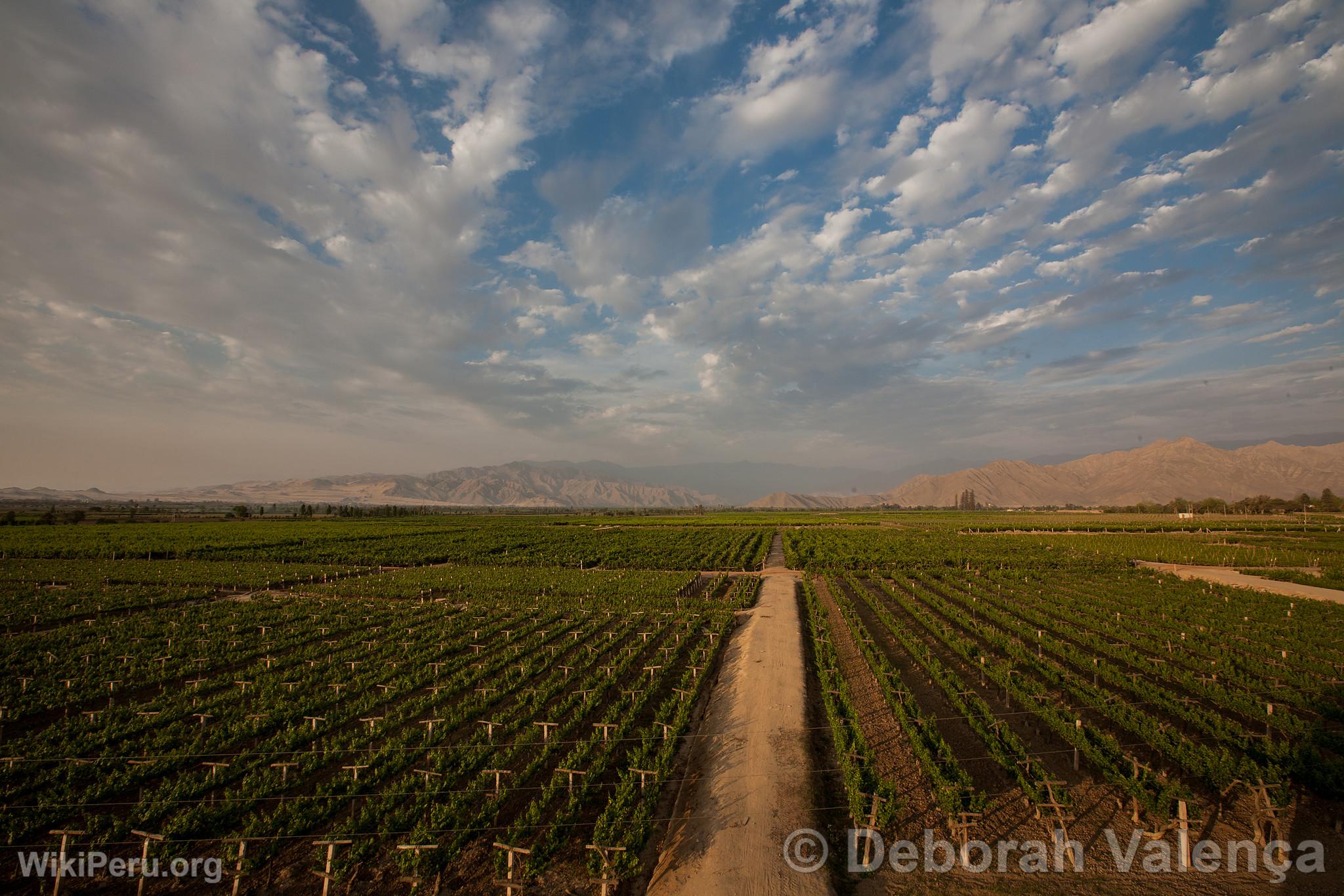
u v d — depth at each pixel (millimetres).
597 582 51625
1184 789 14414
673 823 15430
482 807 15164
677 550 77500
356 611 39188
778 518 186250
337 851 13844
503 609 40406
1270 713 20016
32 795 15969
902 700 22000
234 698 23312
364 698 23172
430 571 59500
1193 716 20109
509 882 12797
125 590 45750
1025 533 104750
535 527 124438
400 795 15211
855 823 14891
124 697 24141
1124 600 41844
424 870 12711
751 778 17203
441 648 29828
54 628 36156
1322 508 167500
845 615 37188
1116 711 20375
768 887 12805
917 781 17766
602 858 13094
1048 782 15430
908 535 102125
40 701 22328
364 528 114875
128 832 13812
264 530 105000
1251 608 38625
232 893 12750
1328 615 36844
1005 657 29281
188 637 31891
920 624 36531
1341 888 13000
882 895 13039
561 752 19062
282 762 17359
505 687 24656
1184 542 83250
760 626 35375
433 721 20031
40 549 70438
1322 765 15922
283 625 35562
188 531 100938
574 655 29016
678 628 34906
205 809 14719
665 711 21266
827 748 19750
